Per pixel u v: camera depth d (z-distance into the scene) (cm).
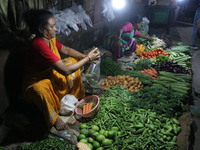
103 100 309
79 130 263
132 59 502
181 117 284
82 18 453
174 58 498
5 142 241
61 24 374
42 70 250
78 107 289
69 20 403
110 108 287
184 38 811
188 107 313
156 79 384
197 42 294
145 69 429
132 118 269
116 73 403
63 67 241
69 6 456
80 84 307
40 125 258
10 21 294
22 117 248
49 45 258
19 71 274
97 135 239
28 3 308
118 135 243
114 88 338
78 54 308
